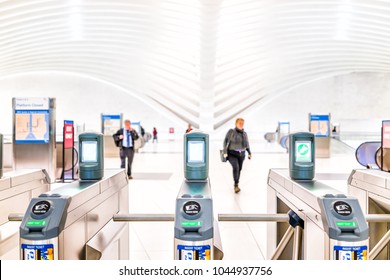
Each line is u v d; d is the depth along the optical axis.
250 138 27.56
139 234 4.36
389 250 3.34
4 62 22.61
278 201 3.45
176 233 2.02
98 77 26.31
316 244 2.23
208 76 21.62
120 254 3.21
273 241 3.56
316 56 22.75
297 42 19.88
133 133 8.31
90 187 2.58
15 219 2.72
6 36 16.80
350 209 2.05
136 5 13.31
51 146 6.93
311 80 26.81
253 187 7.29
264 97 27.78
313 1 13.35
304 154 2.95
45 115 6.86
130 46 19.86
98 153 2.92
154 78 25.95
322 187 2.56
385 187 2.92
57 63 23.83
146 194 6.60
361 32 18.12
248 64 23.19
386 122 4.57
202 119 26.22
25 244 2.00
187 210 2.07
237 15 14.41
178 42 17.86
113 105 27.44
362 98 26.72
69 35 17.69
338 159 12.92
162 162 12.14
